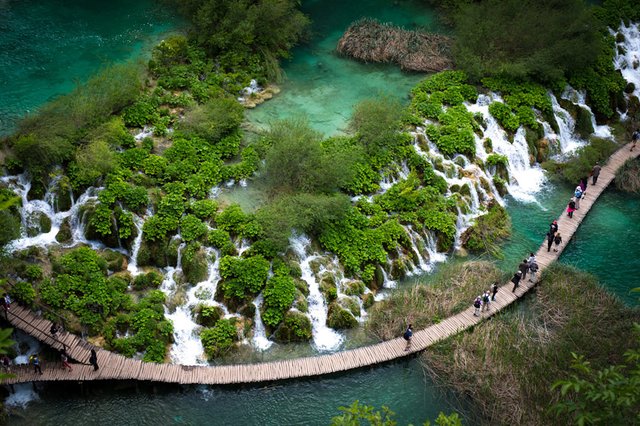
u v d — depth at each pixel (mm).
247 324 34125
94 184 37250
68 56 49781
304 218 36500
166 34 53500
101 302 33188
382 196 40594
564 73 51719
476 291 36656
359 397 31359
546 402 30188
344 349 33969
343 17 60562
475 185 43031
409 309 35406
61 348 31375
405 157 42969
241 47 49938
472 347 33062
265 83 49469
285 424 30078
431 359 32781
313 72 52344
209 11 49000
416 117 45531
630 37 59281
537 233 41719
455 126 45094
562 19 52312
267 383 31703
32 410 30172
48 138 36656
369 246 37562
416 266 38938
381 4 62906
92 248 35844
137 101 42938
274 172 39406
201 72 47938
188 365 32031
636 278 38688
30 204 36156
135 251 36000
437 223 39781
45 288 32938
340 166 39000
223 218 36938
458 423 20281
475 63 49281
